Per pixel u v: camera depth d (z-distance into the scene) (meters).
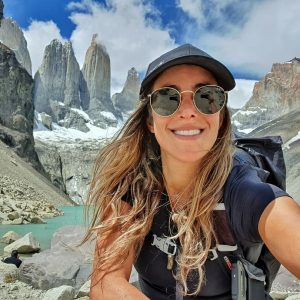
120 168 0.53
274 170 0.50
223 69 0.47
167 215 0.50
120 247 0.48
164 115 0.48
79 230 2.10
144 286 0.53
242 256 0.44
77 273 1.76
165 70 0.48
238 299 0.43
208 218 0.45
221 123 0.50
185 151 0.47
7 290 1.66
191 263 0.45
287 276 1.69
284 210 0.38
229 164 0.46
